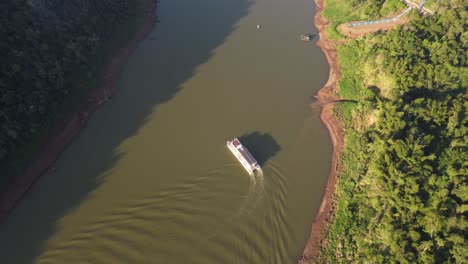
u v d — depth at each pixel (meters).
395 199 74.31
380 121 88.62
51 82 88.56
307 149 93.38
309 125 99.25
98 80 102.31
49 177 82.25
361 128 95.31
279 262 73.25
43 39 90.94
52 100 87.94
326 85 112.06
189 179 83.75
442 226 67.19
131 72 109.69
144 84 105.94
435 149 81.75
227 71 112.56
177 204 79.62
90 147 88.75
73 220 75.88
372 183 81.31
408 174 75.12
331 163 91.31
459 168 76.19
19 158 79.25
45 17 94.12
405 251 66.94
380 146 83.19
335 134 97.50
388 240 69.81
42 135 84.56
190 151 89.31
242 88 107.31
